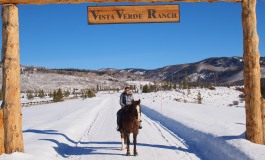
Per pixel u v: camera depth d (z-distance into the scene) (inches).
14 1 415.8
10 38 413.4
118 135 671.8
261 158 340.2
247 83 441.7
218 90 3671.3
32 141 534.6
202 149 490.3
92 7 443.8
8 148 409.7
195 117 898.7
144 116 1184.2
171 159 430.0
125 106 484.1
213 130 561.0
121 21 446.0
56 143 530.0
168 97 2933.1
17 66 418.3
